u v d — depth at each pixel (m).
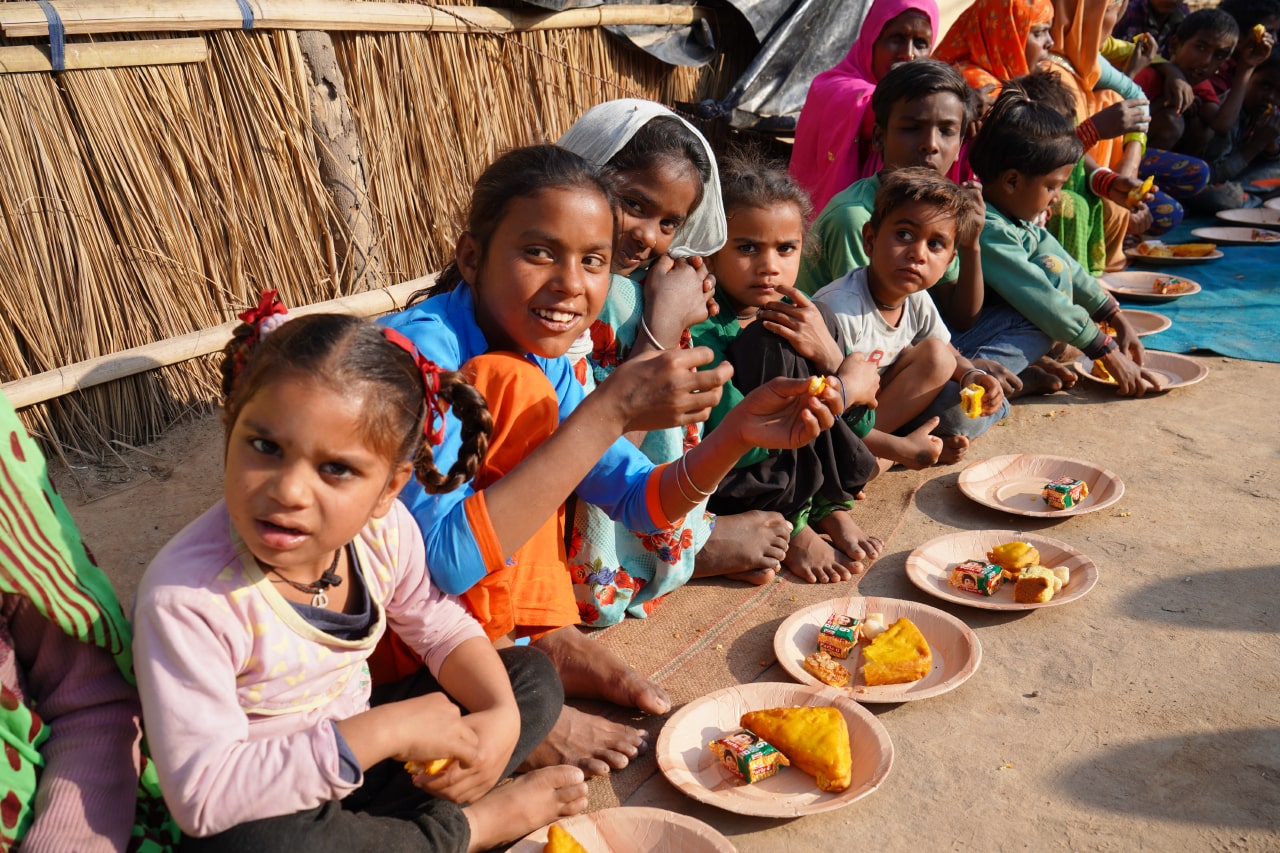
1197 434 3.84
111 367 3.52
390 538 1.82
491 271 2.11
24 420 3.41
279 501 1.47
